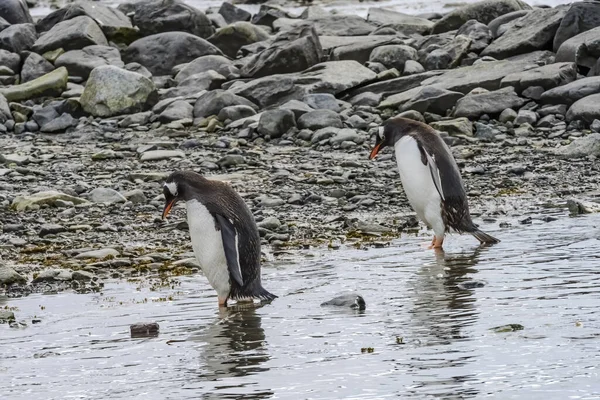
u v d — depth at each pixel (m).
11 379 8.13
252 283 11.05
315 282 11.68
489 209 16.56
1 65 30.84
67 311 10.77
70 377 8.13
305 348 8.66
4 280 12.28
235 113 25.41
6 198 17.97
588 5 27.69
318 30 34.75
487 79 25.75
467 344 8.39
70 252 14.02
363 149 22.28
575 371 7.46
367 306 10.23
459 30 31.22
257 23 38.88
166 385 7.75
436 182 13.52
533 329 8.76
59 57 30.92
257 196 18.03
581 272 11.23
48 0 62.22
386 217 16.28
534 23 29.20
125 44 33.56
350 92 27.22
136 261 13.37
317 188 18.72
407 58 29.28
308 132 23.56
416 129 14.29
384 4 54.34
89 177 20.05
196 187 11.30
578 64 26.12
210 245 11.04
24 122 26.12
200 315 10.36
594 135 20.95
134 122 25.75
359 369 7.86
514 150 21.59
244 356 8.52
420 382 7.39
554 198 17.28
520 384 7.22
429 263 12.49
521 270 11.58
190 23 34.38
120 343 9.23
